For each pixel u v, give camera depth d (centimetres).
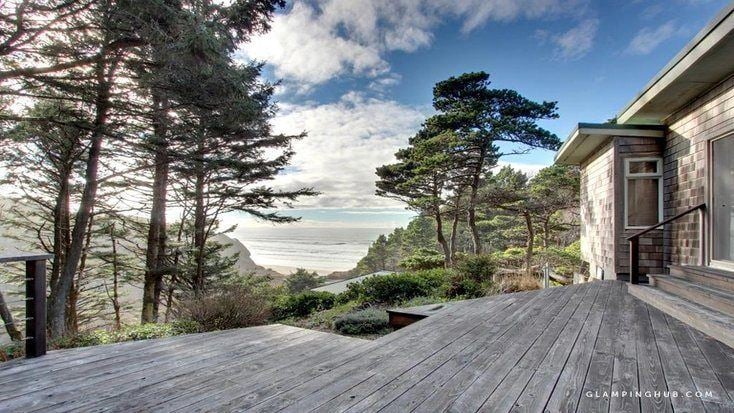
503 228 2430
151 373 244
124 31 546
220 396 204
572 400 191
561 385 210
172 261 1054
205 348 305
